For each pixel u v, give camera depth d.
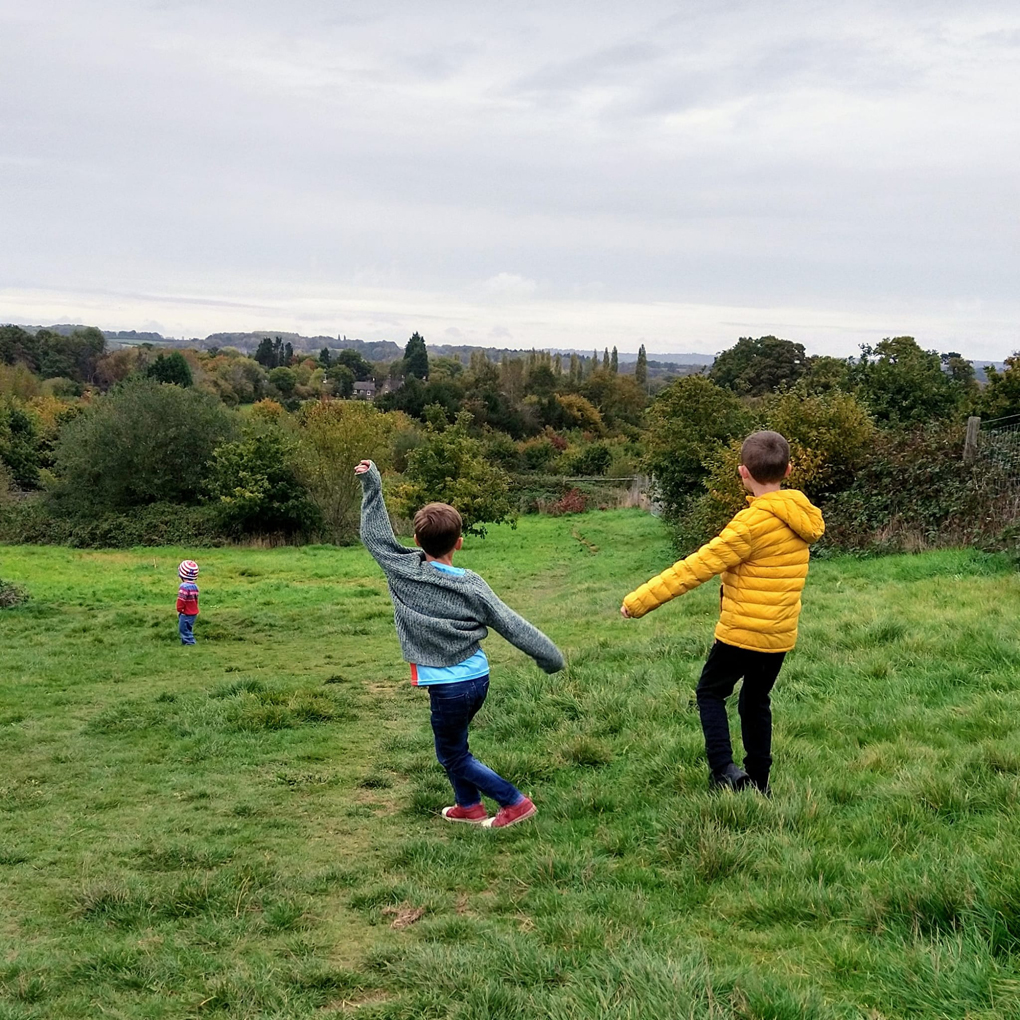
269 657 11.85
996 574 11.29
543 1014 2.69
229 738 7.20
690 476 26.81
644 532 31.03
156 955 3.51
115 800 5.78
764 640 4.25
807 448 17.31
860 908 3.20
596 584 17.66
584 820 4.61
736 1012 2.57
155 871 4.50
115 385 38.00
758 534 4.18
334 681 9.59
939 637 7.28
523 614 14.44
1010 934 2.84
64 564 25.23
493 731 6.52
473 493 30.69
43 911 4.07
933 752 4.81
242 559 27.20
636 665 7.93
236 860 4.57
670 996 2.59
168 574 22.62
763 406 22.22
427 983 3.05
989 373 27.28
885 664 6.69
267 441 33.41
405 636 4.44
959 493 15.12
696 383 27.56
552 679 7.48
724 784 4.41
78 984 3.34
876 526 15.61
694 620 10.52
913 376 28.75
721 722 4.48
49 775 6.46
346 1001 3.08
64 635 13.79
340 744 6.92
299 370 119.06
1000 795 4.08
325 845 4.75
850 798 4.40
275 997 3.12
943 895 3.08
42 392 76.12
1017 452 15.03
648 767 5.12
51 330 106.12
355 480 33.75
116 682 10.40
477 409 80.62
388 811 5.25
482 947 3.28
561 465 57.66
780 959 2.98
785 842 3.81
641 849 4.09
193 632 13.48
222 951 3.54
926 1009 2.56
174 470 35.44
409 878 4.12
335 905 3.93
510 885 3.92
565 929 3.31
